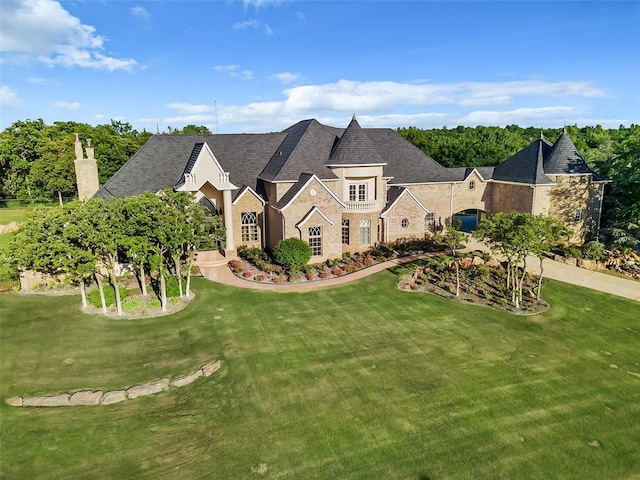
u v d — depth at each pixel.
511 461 15.05
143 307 27.89
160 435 16.27
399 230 43.72
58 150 78.62
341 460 14.98
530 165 45.12
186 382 19.81
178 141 42.75
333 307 28.56
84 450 15.39
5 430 16.36
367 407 17.95
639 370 21.25
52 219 25.03
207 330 25.08
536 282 33.22
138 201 26.30
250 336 24.38
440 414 17.55
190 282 32.88
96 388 19.20
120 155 83.94
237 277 34.34
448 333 24.88
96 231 25.14
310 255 35.78
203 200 39.88
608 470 14.70
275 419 17.19
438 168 48.44
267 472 14.42
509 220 28.44
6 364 21.06
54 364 21.22
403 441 15.96
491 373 20.70
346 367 21.14
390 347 23.19
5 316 26.39
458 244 35.06
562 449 15.67
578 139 97.81
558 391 19.31
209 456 15.16
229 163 42.78
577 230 45.69
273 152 45.16
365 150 40.12
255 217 41.25
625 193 45.03
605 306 29.08
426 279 33.50
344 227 40.84
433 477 14.28
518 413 17.70
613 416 17.64
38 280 30.75
